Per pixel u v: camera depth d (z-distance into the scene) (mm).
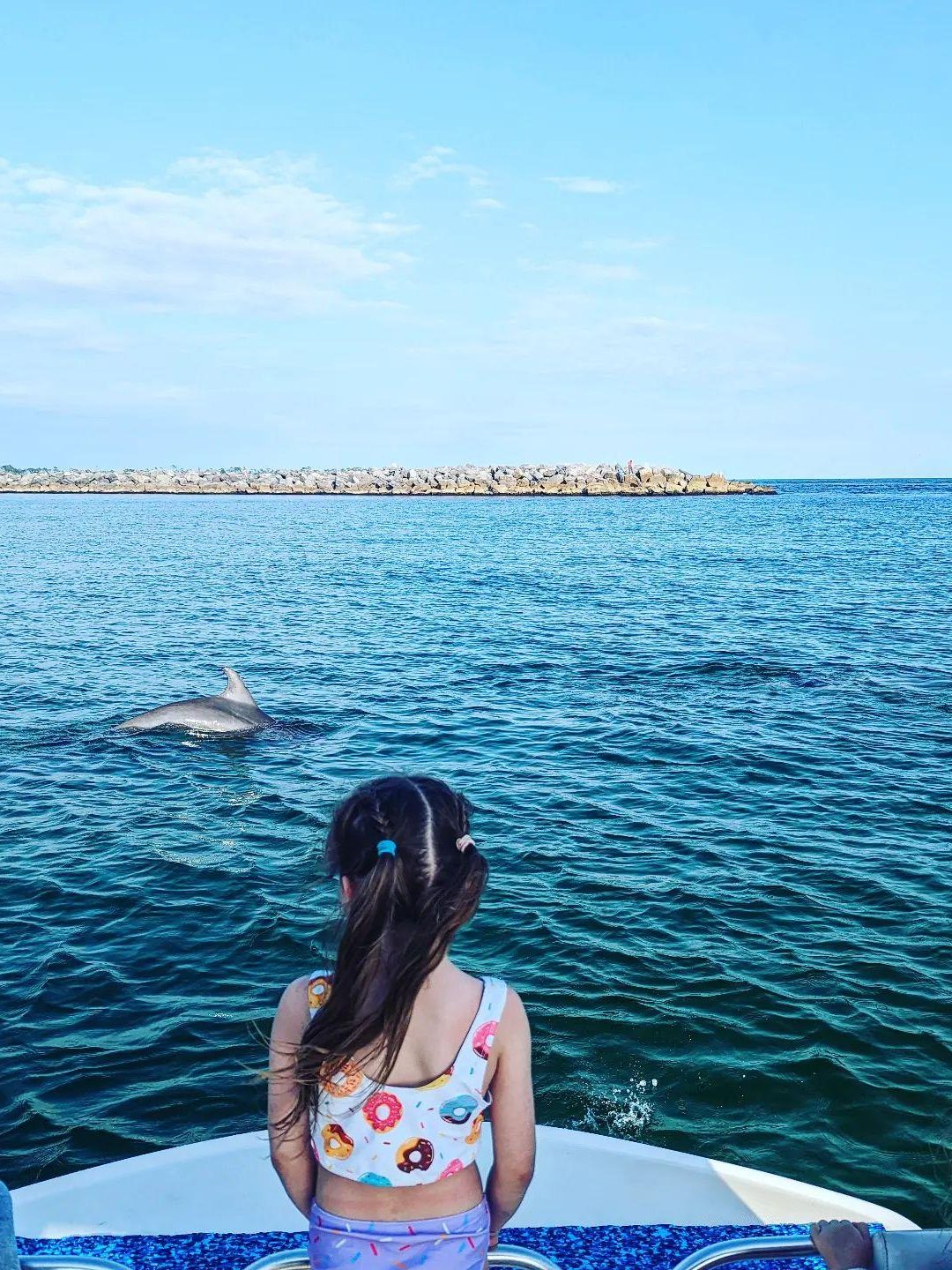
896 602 32688
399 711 17516
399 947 2424
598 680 20172
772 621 28484
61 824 11859
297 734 15945
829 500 140750
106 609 30922
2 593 35219
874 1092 6797
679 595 34781
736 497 156500
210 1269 3723
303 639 25609
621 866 10547
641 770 13984
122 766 14250
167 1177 4184
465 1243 2539
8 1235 2943
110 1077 6961
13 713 17234
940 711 17422
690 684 19719
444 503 131500
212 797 12875
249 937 8961
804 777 13641
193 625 27766
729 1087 6859
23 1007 7832
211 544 60562
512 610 30906
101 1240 3855
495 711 17484
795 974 8297
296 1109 2551
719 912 9445
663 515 98500
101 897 9789
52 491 195625
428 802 2543
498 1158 2680
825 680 20125
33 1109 6629
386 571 44344
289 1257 3016
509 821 11914
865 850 11008
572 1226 3924
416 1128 2492
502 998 2566
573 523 84250
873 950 8703
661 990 8062
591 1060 7141
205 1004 7891
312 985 2574
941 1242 3100
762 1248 3223
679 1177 4227
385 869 2441
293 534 71000
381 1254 2502
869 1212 4062
